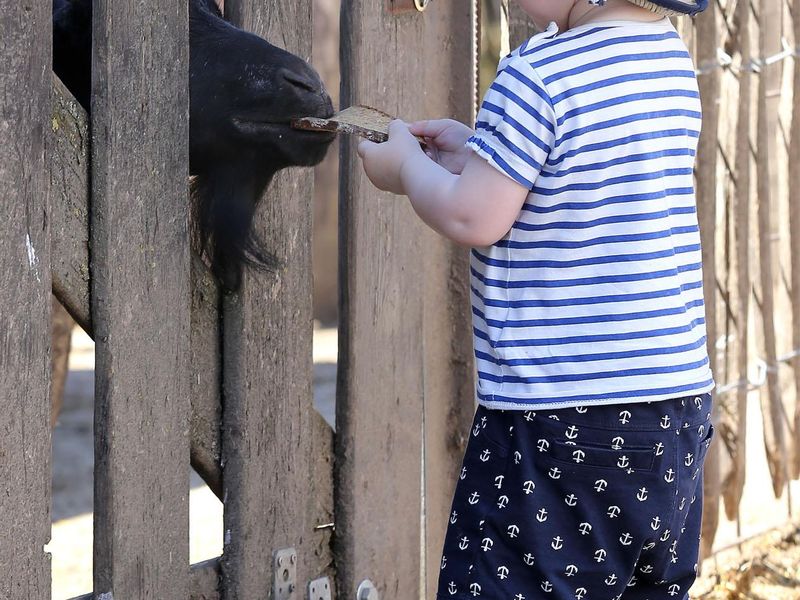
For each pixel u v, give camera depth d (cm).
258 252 273
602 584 244
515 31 355
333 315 1167
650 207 235
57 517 559
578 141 232
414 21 320
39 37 224
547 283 237
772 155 494
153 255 251
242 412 285
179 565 264
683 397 239
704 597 429
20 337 225
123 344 247
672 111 241
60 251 238
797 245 498
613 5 242
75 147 240
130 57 242
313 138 248
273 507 296
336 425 316
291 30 289
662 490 239
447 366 358
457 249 356
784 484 501
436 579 356
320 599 312
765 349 479
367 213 312
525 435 238
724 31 450
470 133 261
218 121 249
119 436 248
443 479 359
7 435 224
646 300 234
